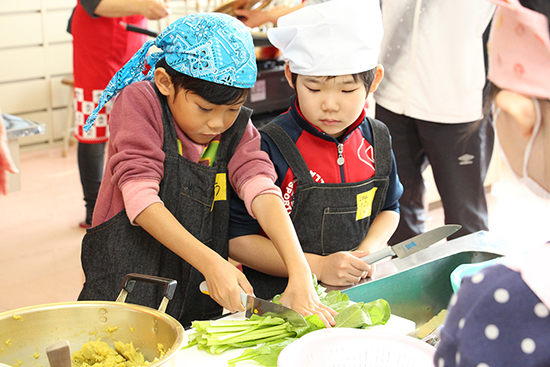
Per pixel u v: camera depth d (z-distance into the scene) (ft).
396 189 4.77
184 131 3.72
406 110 6.80
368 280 3.83
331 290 3.75
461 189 6.73
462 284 1.66
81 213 10.92
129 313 2.84
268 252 4.20
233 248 4.32
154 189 3.41
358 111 4.08
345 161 4.40
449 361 1.62
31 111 14.61
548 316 1.45
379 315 3.15
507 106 1.39
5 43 13.74
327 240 4.38
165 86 3.56
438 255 4.16
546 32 1.32
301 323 2.95
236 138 3.93
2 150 4.59
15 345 2.74
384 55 6.89
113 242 3.69
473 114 6.46
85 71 9.12
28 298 7.87
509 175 1.56
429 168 10.96
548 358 1.44
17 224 10.36
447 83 6.49
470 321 1.55
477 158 6.63
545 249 1.57
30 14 13.97
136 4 8.48
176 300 3.95
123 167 3.43
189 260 3.30
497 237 4.47
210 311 4.20
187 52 3.35
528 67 1.36
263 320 3.04
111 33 8.95
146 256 3.76
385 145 4.58
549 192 1.46
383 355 2.73
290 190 4.29
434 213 11.09
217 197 3.96
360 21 3.82
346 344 2.76
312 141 4.35
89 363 2.78
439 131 6.66
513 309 1.49
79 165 9.67
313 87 4.00
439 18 6.39
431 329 3.81
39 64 14.42
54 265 8.88
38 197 11.70
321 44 3.85
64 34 14.64
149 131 3.54
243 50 3.41
